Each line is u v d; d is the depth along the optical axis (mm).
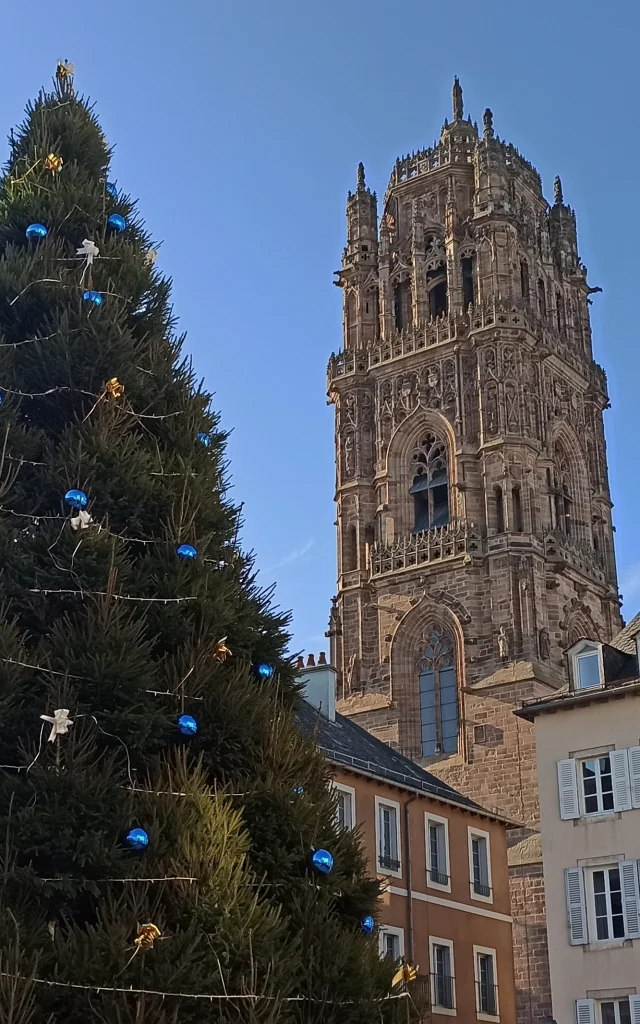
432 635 100750
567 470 111000
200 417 26141
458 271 112250
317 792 24000
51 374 24312
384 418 110562
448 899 65812
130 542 23891
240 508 26031
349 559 107938
